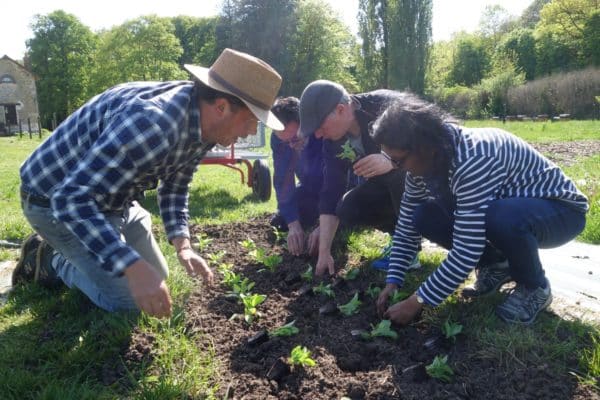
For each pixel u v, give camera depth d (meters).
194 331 2.87
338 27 51.84
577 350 2.55
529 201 2.67
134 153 2.17
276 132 4.01
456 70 60.72
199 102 2.37
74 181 2.16
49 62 51.38
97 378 2.46
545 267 4.05
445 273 2.58
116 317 2.93
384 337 2.77
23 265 3.56
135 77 47.72
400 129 2.40
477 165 2.46
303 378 2.44
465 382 2.35
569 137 17.12
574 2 48.09
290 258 4.19
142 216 3.35
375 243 4.45
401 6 46.44
